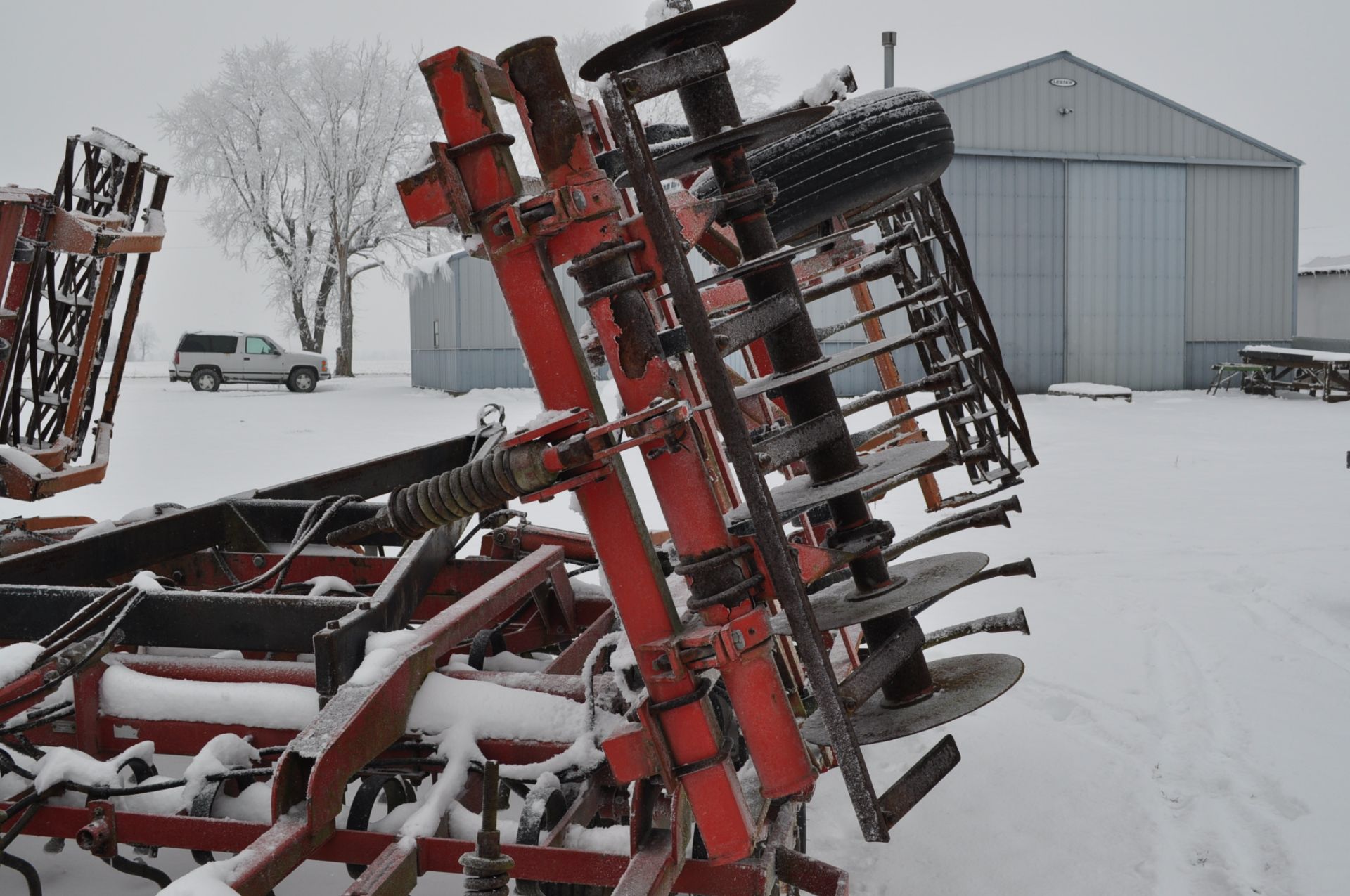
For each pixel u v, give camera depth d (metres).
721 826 2.05
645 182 1.85
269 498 4.16
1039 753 4.00
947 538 7.88
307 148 36.78
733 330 2.25
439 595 3.99
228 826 2.23
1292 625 5.60
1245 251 25.23
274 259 39.19
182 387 31.97
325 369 30.17
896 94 3.87
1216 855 3.23
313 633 2.68
